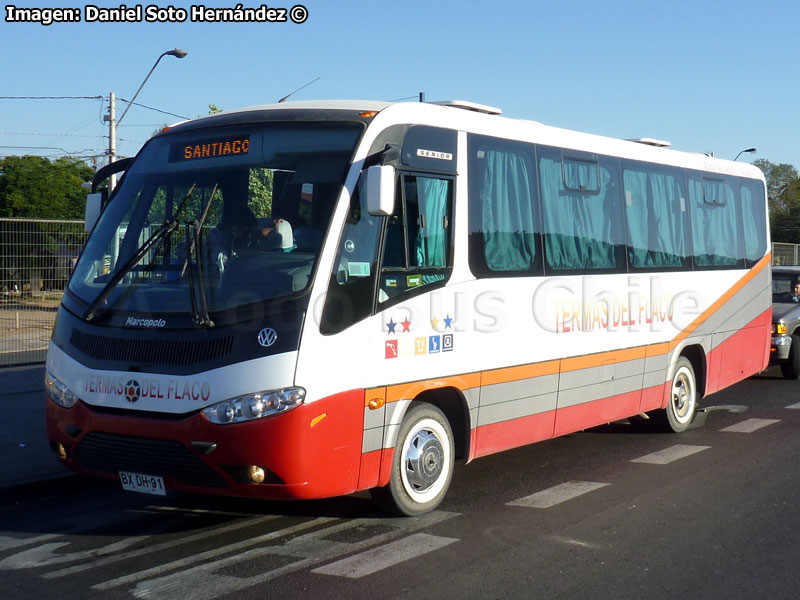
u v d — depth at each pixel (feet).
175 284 20.42
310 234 20.01
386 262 21.07
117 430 19.80
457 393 23.41
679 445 31.63
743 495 24.56
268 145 21.65
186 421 18.92
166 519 22.72
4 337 47.67
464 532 21.07
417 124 22.30
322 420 19.19
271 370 18.71
